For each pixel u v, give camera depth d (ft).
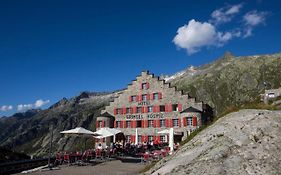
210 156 55.01
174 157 65.00
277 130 58.39
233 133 60.95
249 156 52.03
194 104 186.70
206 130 71.26
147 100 201.87
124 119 208.13
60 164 105.40
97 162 110.73
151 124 197.16
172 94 194.08
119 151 134.21
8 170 91.81
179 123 186.80
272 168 48.19
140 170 85.30
